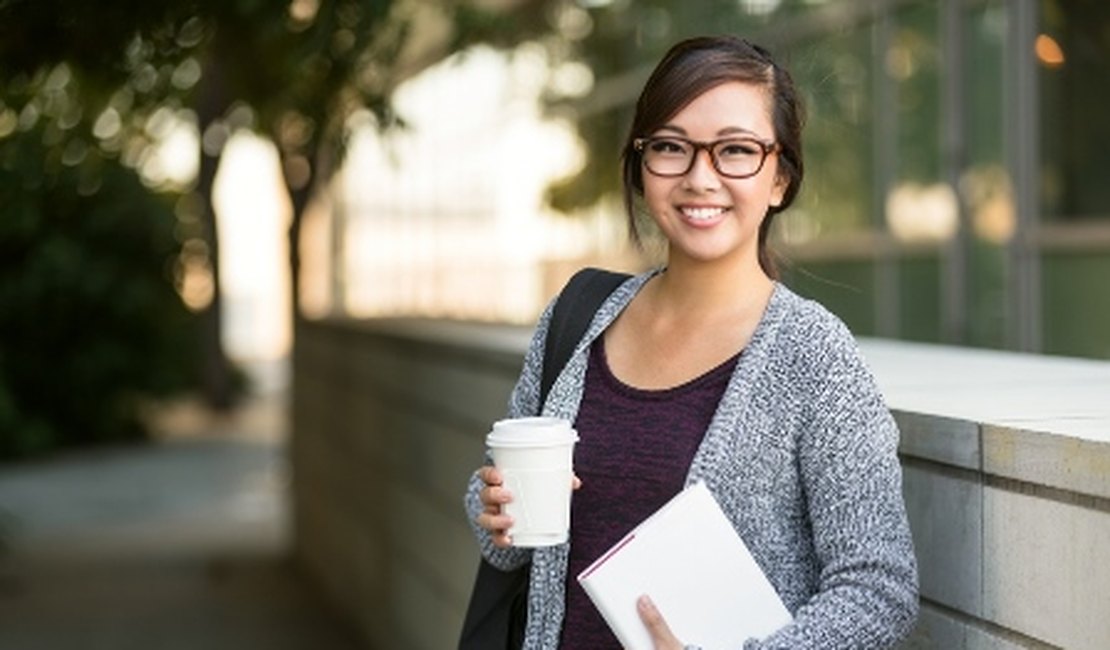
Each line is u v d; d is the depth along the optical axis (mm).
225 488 29422
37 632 16969
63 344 35938
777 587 4406
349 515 16938
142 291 35594
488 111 23844
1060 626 4320
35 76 12734
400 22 13859
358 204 30656
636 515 4504
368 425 15594
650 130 4531
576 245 20906
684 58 4523
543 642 4633
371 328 15367
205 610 18188
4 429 34438
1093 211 12938
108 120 17047
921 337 15391
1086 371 7250
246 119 19250
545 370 4805
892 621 4242
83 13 12242
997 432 4613
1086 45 12961
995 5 14234
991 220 14414
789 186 4719
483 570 5020
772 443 4387
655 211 4551
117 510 26922
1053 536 4348
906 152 15500
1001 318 14219
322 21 11266
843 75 16219
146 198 35562
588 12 20797
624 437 4547
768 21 17281
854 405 4336
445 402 11789
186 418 42031
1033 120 13734
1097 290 12875
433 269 26578
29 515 26453
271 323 69875
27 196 17125
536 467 4316
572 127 21281
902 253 15586
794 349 4398
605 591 4262
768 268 4906
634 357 4652
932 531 5023
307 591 19250
